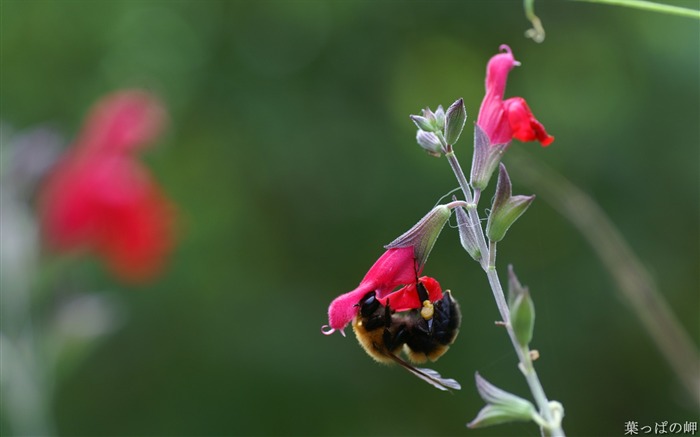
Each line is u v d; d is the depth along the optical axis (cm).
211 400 1043
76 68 1134
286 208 1112
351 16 1130
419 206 1074
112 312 605
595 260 1038
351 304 304
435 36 1148
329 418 1045
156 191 640
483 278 1050
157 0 1145
